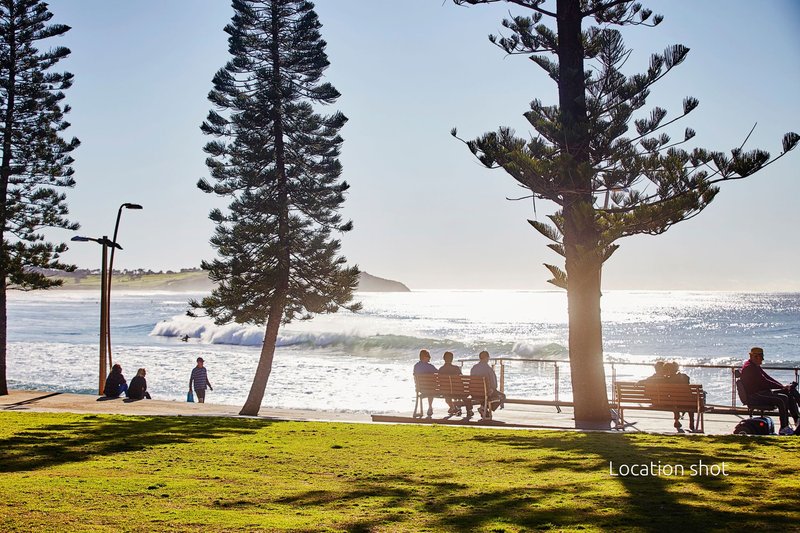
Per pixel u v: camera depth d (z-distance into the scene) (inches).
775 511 241.8
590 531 221.0
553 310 6574.8
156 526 225.5
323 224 1030.4
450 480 307.7
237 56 1001.5
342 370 1472.7
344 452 384.5
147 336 2815.0
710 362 1779.0
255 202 975.6
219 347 2214.6
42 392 974.4
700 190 518.0
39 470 335.3
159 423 517.3
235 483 301.4
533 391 1094.4
